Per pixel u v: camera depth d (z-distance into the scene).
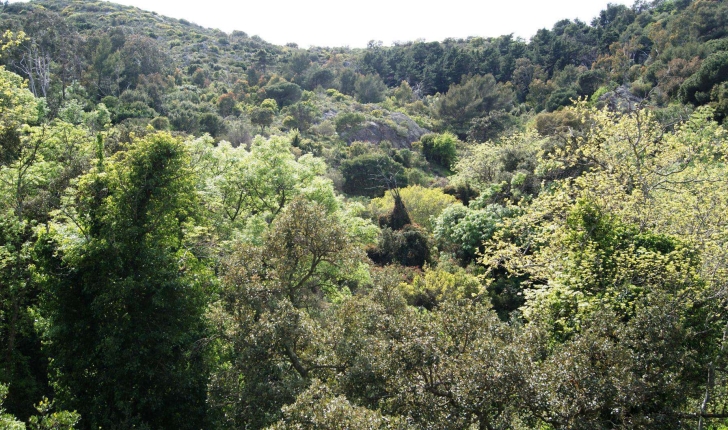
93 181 10.32
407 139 57.66
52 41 48.34
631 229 11.77
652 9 81.94
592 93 58.94
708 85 38.56
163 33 97.12
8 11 71.62
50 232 10.34
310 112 56.28
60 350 10.08
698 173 17.25
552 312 10.80
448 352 7.88
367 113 62.59
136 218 10.27
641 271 10.54
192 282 10.39
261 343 8.94
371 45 119.38
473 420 7.24
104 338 9.51
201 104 53.09
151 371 9.52
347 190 41.06
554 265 12.20
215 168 18.06
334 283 13.97
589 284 10.73
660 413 7.51
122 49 57.34
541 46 81.06
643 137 17.27
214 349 10.63
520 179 29.42
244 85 67.81
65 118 23.81
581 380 7.16
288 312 9.35
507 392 6.95
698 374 9.27
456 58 79.69
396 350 7.68
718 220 14.30
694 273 10.00
